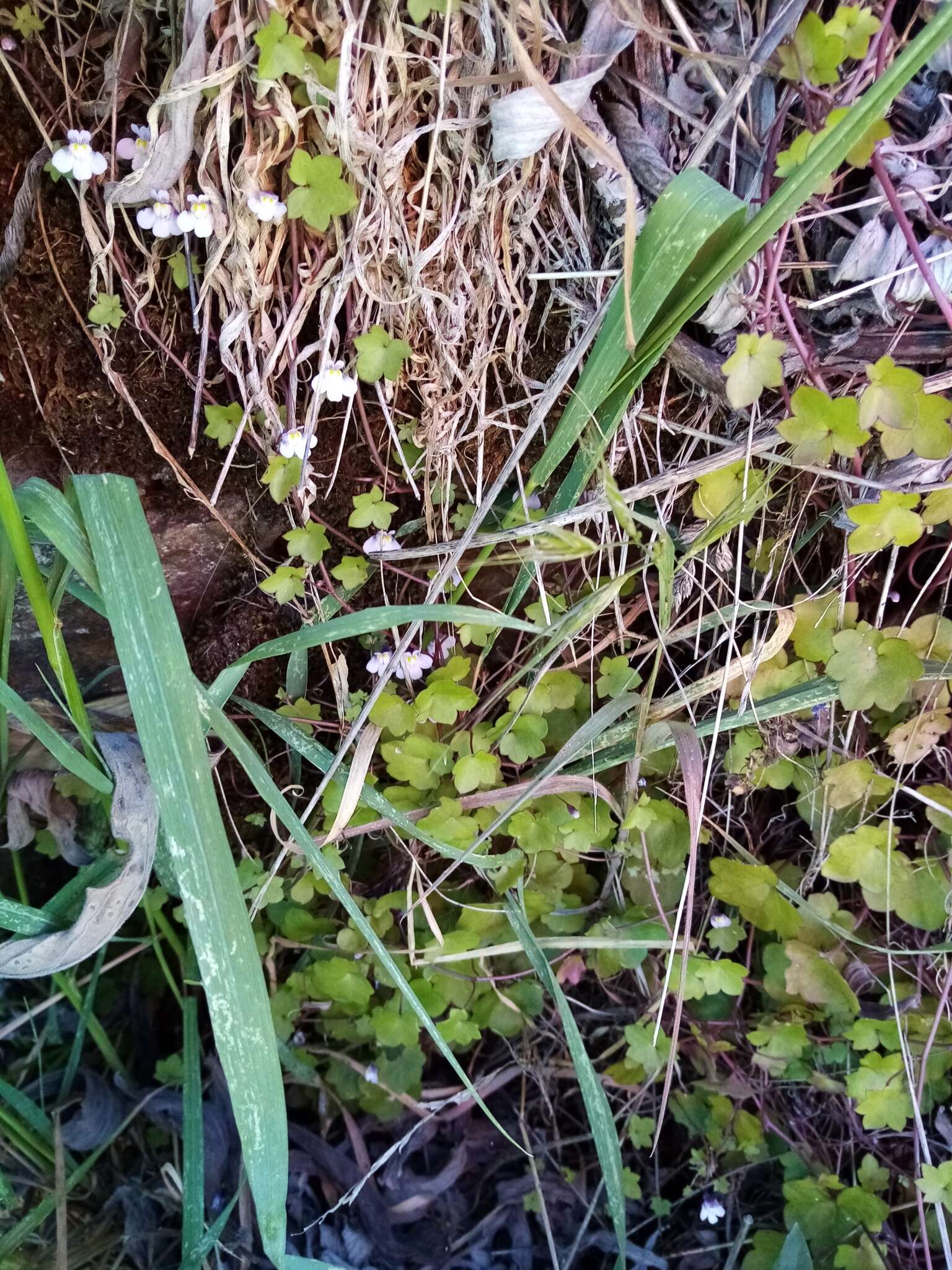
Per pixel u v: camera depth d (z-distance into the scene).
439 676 0.23
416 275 0.20
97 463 0.22
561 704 0.24
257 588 0.24
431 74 0.19
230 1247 0.25
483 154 0.20
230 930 0.19
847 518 0.22
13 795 0.25
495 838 0.28
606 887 0.27
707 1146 0.27
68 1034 0.30
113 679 0.26
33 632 0.24
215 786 0.27
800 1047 0.26
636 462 0.23
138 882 0.22
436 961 0.26
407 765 0.24
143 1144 0.28
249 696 0.25
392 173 0.20
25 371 0.21
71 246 0.20
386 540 0.23
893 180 0.20
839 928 0.24
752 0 0.20
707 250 0.19
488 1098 0.29
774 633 0.24
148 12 0.19
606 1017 0.29
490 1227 0.27
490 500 0.21
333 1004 0.28
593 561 0.24
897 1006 0.26
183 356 0.21
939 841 0.25
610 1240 0.26
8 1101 0.25
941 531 0.24
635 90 0.20
